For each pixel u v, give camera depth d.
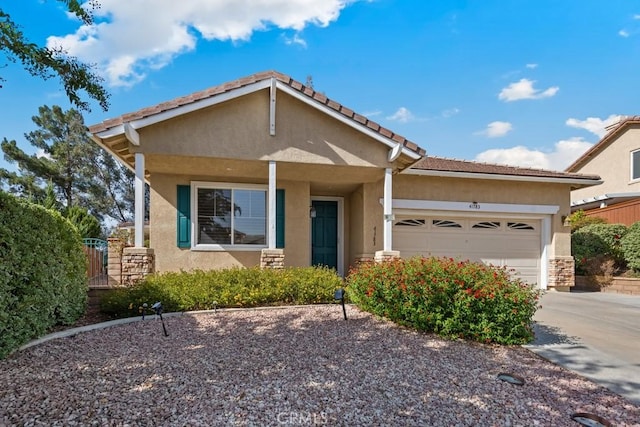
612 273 12.88
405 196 12.02
